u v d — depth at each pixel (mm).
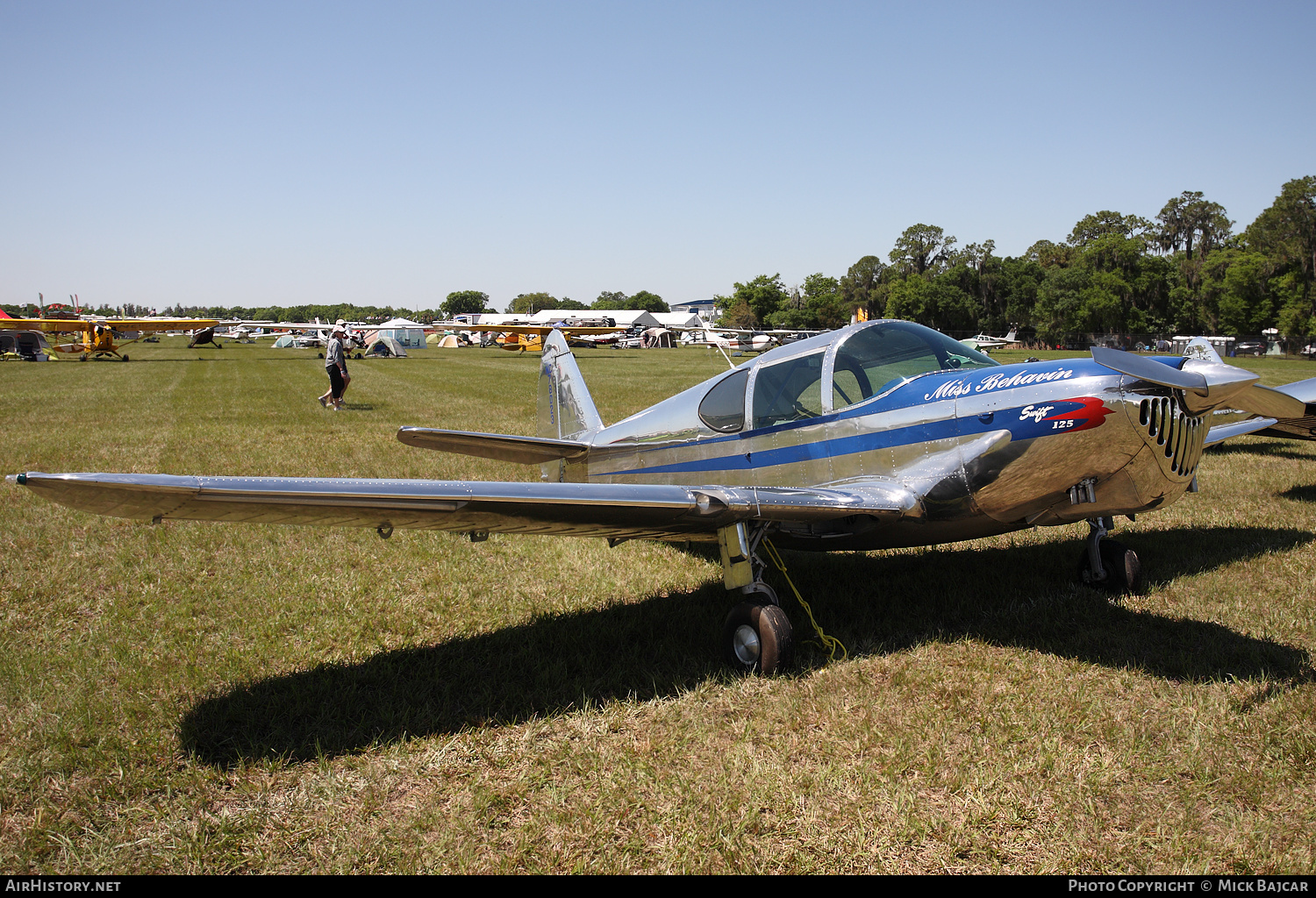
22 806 2678
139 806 2662
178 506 2734
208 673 3658
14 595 4734
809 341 4820
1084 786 2650
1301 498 7453
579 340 73125
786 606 4684
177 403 17438
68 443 10891
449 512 3100
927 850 2391
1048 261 109875
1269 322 75188
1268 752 2834
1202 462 9547
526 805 2678
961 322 99688
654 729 3166
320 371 30781
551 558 5738
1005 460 3812
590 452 6316
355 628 4273
